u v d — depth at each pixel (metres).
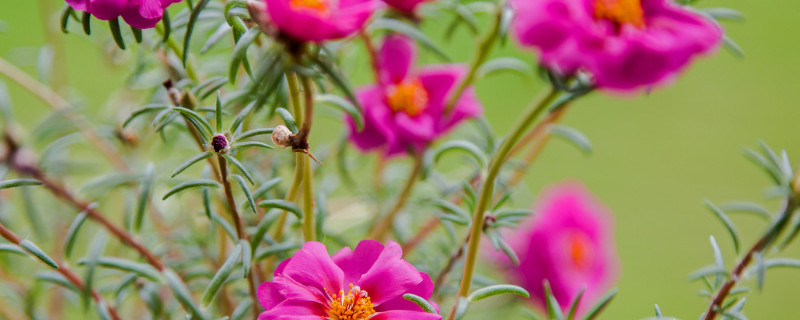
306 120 0.38
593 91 0.38
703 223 1.00
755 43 1.25
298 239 0.45
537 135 0.49
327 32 0.36
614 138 1.10
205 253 0.46
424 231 0.47
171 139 0.47
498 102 1.03
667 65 0.37
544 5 0.38
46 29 0.49
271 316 0.38
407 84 0.46
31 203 0.46
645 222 0.99
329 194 0.50
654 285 0.91
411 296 0.38
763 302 0.91
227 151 0.38
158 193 0.48
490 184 0.39
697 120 1.14
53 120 0.48
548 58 0.37
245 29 0.38
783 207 0.40
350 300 0.38
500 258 0.51
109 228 0.42
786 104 1.16
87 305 0.40
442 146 0.42
